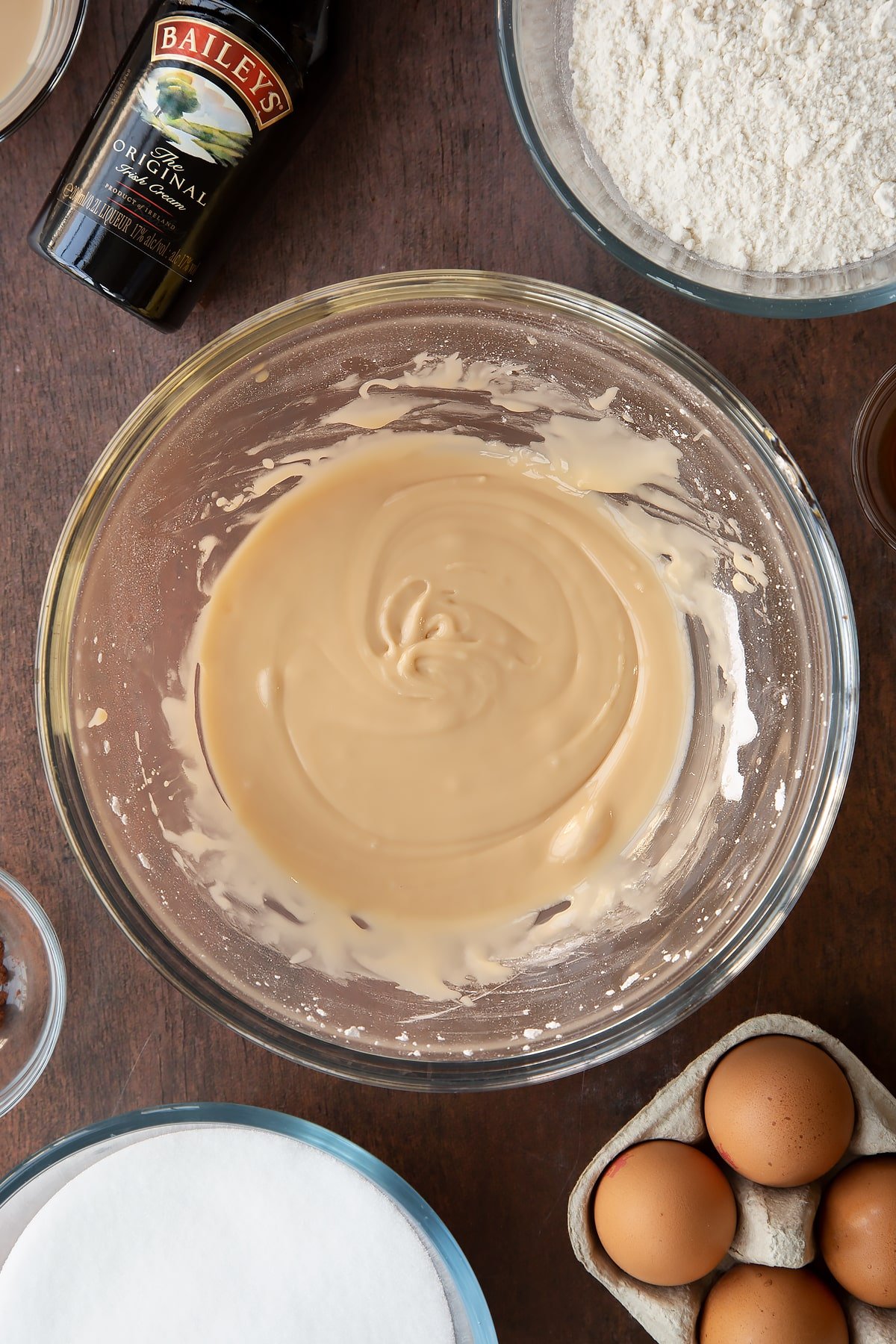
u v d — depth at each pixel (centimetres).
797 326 108
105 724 106
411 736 113
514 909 114
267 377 104
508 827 114
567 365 105
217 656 113
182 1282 103
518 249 107
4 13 100
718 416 102
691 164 100
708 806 112
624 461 111
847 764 98
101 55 105
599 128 102
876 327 108
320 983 111
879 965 110
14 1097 108
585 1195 101
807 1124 94
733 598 111
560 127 104
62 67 102
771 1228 97
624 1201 97
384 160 106
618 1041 101
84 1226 104
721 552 111
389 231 107
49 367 107
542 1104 110
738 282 105
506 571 115
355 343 104
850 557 110
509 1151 110
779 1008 110
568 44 103
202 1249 103
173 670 113
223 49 91
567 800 114
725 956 101
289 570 114
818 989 110
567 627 115
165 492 105
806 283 104
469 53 104
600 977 111
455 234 107
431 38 104
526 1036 108
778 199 100
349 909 114
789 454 101
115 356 107
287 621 114
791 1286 97
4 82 101
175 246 97
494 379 109
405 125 105
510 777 114
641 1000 106
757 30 96
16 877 110
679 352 97
